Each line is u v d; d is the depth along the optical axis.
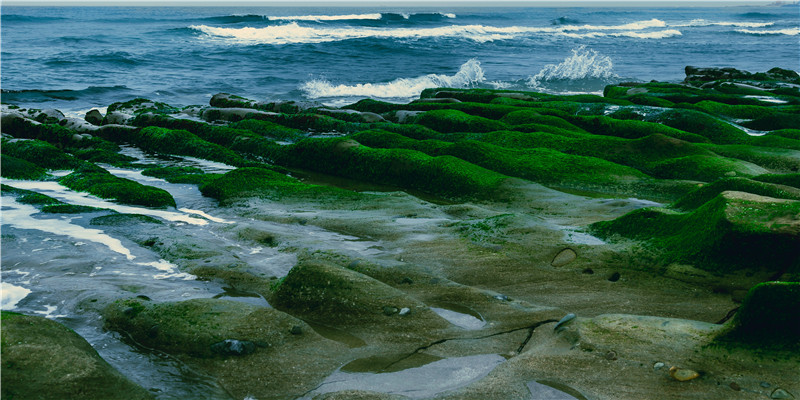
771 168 12.95
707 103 20.41
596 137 14.71
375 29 73.94
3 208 9.80
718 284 6.13
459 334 5.35
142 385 4.52
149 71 36.53
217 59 42.34
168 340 5.19
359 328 5.52
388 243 8.13
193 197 11.16
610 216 9.25
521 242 7.58
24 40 54.31
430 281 6.57
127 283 6.78
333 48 49.31
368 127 17.58
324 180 13.35
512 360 4.75
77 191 11.45
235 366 4.81
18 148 14.05
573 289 6.43
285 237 8.38
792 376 4.20
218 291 6.66
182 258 7.60
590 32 83.69
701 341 4.71
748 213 6.24
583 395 4.24
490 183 11.23
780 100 23.34
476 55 49.22
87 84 30.83
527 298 6.28
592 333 5.03
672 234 6.96
